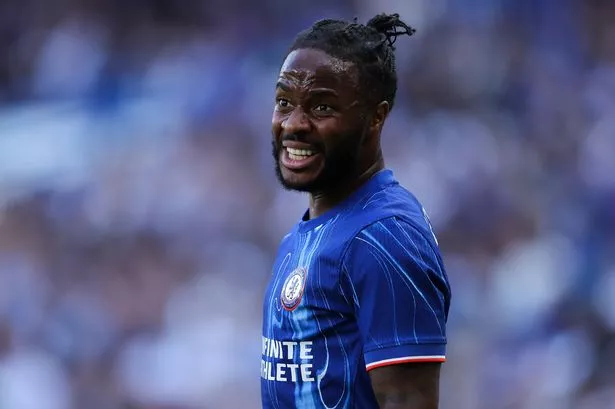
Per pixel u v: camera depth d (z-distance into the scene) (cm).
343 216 996
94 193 4669
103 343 4016
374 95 1001
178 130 4972
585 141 4966
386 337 929
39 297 4156
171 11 5662
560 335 3881
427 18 5428
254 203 4638
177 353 3934
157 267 4378
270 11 5625
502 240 4394
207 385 3856
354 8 5616
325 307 962
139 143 4906
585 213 4481
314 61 986
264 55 5409
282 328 991
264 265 4388
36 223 4578
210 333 3981
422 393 931
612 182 4656
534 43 5397
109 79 5338
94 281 4309
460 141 4794
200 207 4594
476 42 5316
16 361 3912
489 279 4097
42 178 4834
